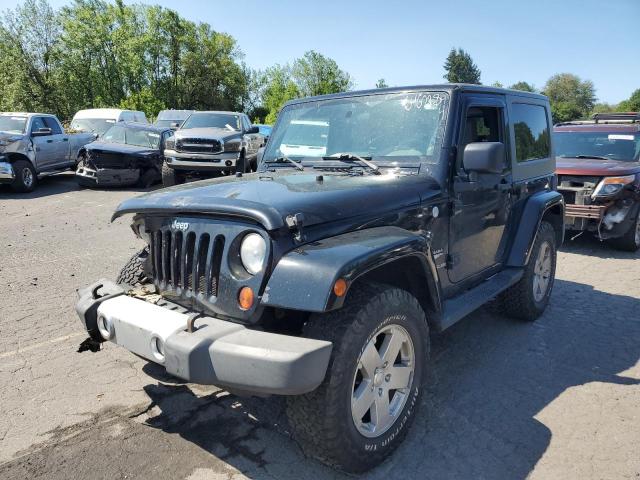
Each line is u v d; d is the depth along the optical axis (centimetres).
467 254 376
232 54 6253
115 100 5500
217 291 260
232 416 322
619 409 328
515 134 441
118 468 274
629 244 745
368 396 261
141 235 333
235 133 1334
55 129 1503
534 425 311
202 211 265
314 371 224
